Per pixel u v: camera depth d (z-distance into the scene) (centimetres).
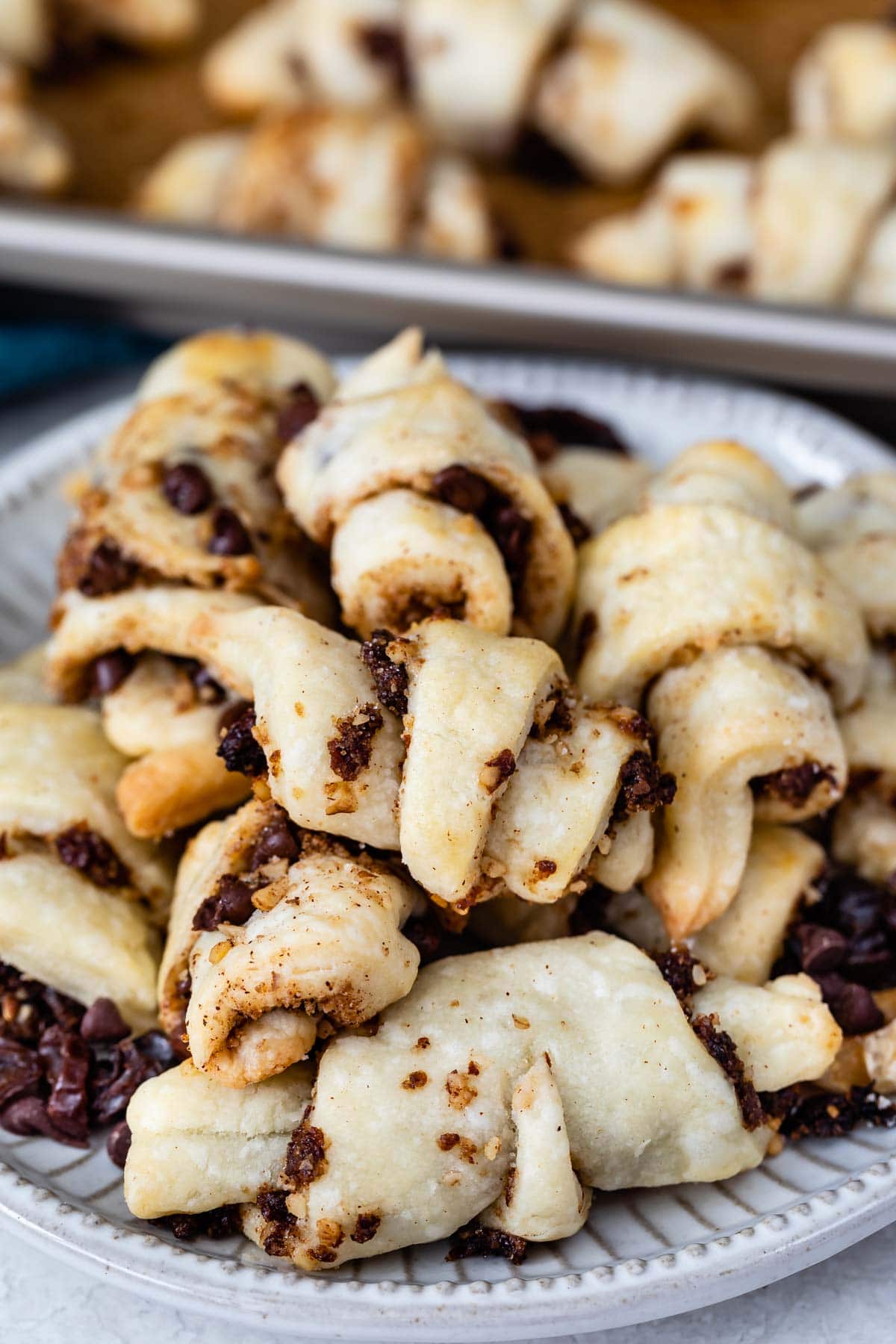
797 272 48
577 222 52
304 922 30
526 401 43
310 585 36
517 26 51
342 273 45
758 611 33
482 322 45
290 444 35
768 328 44
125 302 46
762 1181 32
